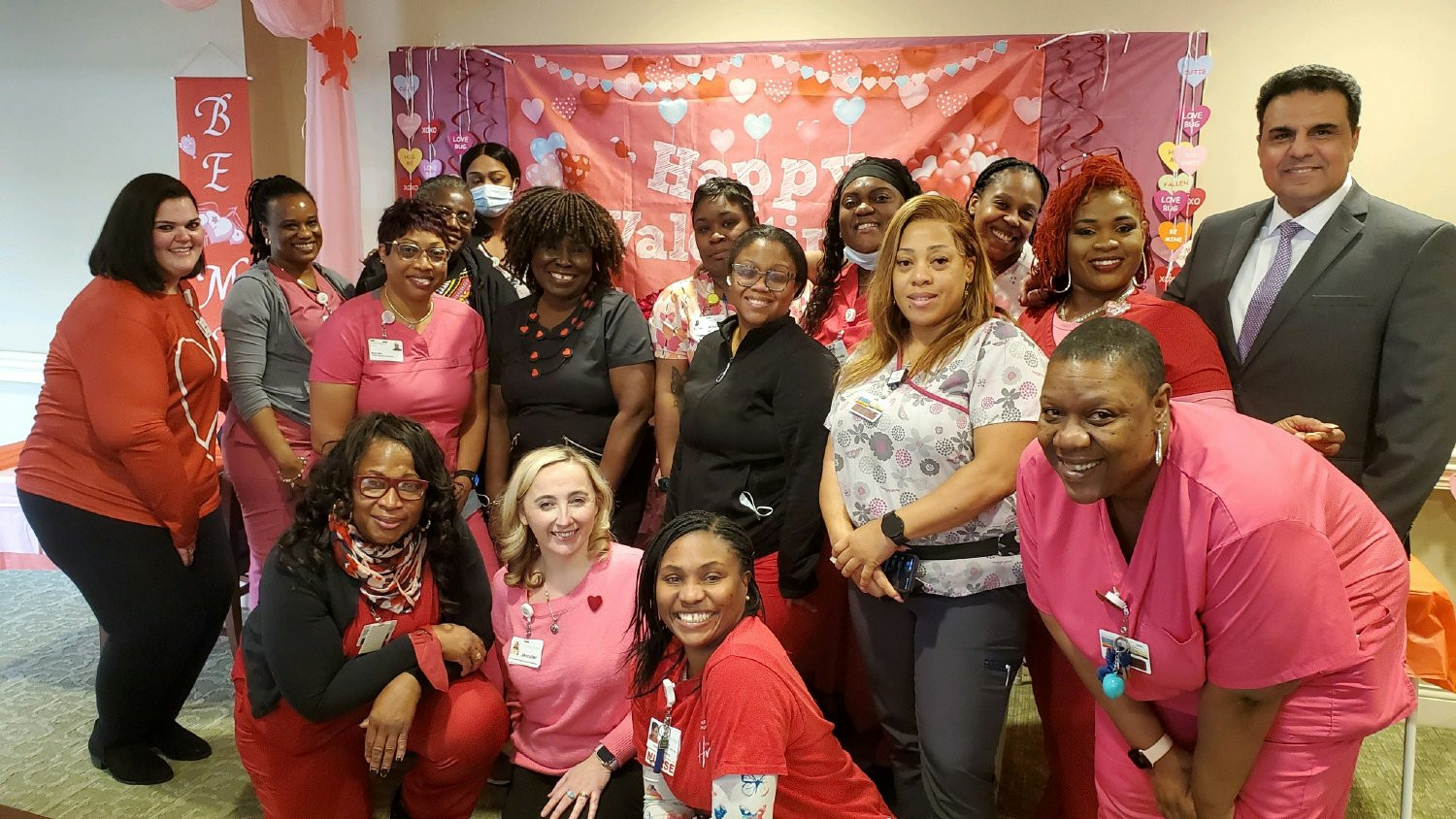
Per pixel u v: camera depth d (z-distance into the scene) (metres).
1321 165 2.00
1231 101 3.21
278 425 2.90
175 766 2.64
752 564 1.80
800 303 2.99
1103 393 1.26
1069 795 2.13
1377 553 1.50
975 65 3.32
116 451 2.34
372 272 3.04
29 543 3.37
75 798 2.47
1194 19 3.19
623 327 2.67
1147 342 1.30
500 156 3.35
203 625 2.60
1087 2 3.26
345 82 3.54
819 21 3.47
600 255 2.67
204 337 2.56
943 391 1.90
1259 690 1.41
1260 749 1.49
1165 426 1.34
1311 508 1.38
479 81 3.69
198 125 3.84
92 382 2.31
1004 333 1.88
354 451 2.03
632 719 1.97
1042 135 3.31
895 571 1.94
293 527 2.06
